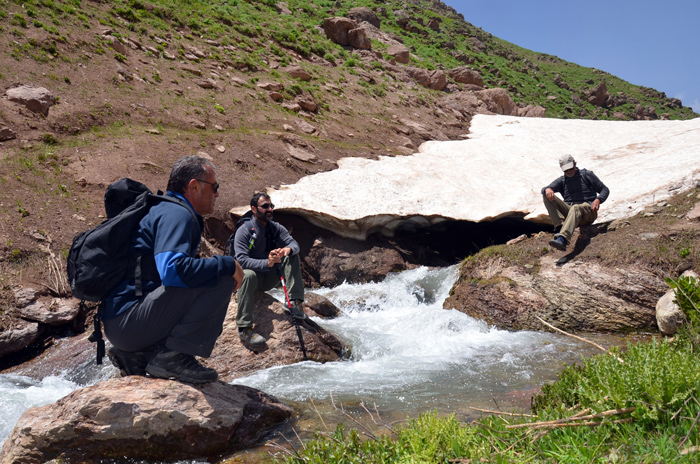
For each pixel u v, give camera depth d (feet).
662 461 6.21
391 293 26.48
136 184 9.95
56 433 9.26
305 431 10.43
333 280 29.89
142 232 9.26
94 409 9.25
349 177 35.81
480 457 7.04
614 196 27.30
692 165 28.09
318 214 30.04
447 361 16.12
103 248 9.04
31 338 18.19
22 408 13.00
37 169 27.07
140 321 9.24
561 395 9.55
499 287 22.68
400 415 11.14
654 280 19.72
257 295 17.75
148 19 53.36
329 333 17.63
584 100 133.39
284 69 57.77
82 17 44.98
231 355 15.75
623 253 21.01
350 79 63.72
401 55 83.61
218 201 30.30
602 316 20.13
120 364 10.62
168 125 36.96
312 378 14.40
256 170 34.78
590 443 7.00
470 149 46.98
